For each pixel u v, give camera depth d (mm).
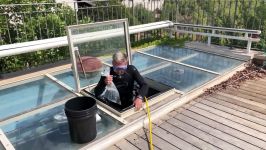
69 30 3566
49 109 3432
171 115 3391
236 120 3264
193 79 4387
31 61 5738
